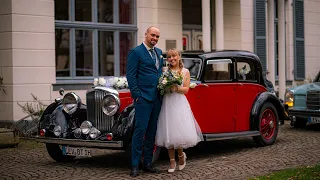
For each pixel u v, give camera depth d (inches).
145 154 272.1
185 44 577.9
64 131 292.7
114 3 507.8
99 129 283.1
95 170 281.3
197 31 589.6
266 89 364.5
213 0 598.9
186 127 268.1
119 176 263.7
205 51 338.6
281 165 286.5
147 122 264.4
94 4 491.5
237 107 339.9
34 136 299.6
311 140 384.8
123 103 284.0
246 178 253.4
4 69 438.6
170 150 271.9
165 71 267.4
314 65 711.7
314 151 333.1
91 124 283.6
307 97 442.3
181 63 277.4
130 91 265.1
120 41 513.7
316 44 713.0
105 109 277.6
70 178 261.0
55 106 307.3
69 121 296.4
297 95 451.5
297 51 680.4
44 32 450.0
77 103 296.4
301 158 307.4
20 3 435.2
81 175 268.1
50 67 454.3
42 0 448.1
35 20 444.5
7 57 435.8
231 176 259.6
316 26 713.0
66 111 295.9
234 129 338.6
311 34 706.2
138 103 263.0
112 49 507.5
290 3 676.7
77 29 479.8
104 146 271.0
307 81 692.7
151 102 263.9
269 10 575.5
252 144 370.6
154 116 268.8
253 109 349.4
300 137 402.6
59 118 296.8
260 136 353.4
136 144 264.2
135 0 523.5
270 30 576.1
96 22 493.0
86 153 285.3
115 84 297.6
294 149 342.6
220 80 328.8
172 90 267.7
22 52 437.1
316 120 434.3
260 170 273.9
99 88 281.9
